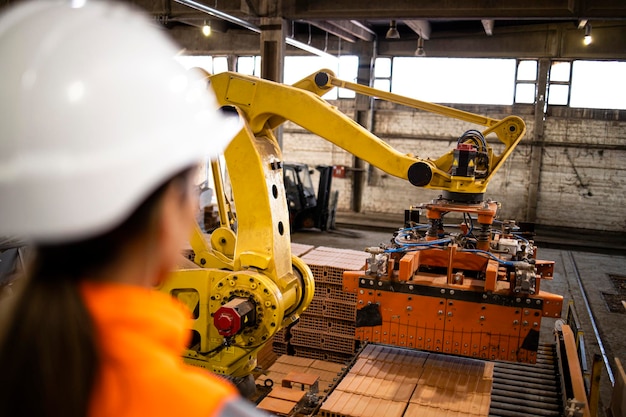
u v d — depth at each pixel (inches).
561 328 263.9
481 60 719.7
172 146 27.8
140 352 25.9
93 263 26.3
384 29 745.0
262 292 180.1
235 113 195.8
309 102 197.0
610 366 335.0
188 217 30.6
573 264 568.4
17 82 25.9
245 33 756.6
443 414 189.3
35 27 27.0
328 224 688.4
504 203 732.0
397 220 759.7
